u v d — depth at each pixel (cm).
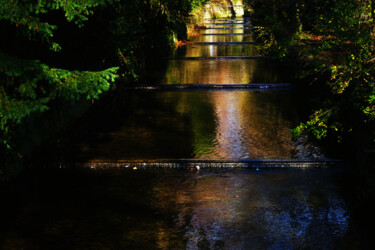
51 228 712
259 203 803
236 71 2255
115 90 1805
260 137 1176
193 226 718
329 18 911
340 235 690
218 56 2770
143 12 1399
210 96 1705
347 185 880
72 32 1151
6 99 624
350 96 934
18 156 940
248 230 706
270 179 914
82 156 1030
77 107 1404
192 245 660
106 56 1415
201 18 5250
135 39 1545
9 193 847
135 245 660
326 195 835
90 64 1333
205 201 810
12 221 735
